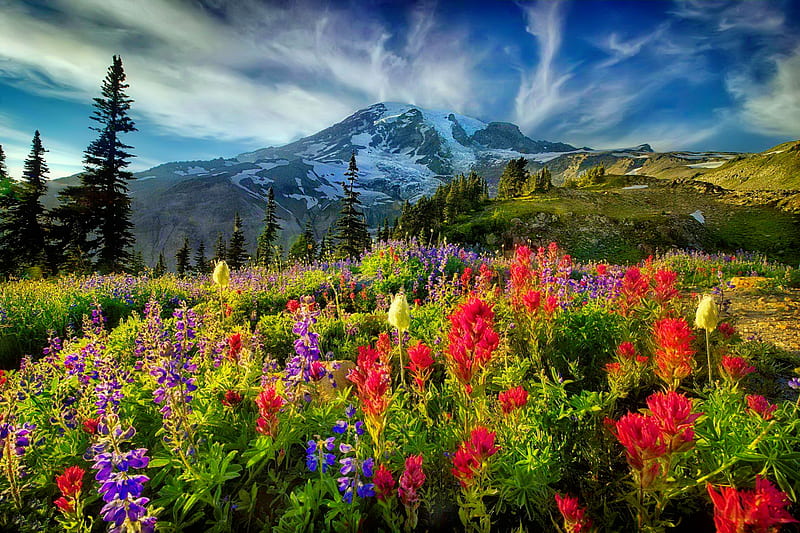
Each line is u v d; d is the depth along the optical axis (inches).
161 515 106.7
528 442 117.4
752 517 58.0
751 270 550.3
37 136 1409.9
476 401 119.1
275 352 243.6
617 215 3093.0
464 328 124.3
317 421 131.3
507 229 2871.6
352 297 367.2
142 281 500.7
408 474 89.3
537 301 175.3
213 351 206.5
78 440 131.7
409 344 205.3
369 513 105.8
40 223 1344.7
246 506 104.5
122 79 1509.6
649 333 187.9
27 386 165.3
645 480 82.9
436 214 3385.8
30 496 116.8
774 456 96.9
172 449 108.2
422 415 136.3
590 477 112.7
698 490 99.1
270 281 474.6
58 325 349.7
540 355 179.0
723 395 126.6
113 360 173.0
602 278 293.4
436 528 103.7
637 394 154.1
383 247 548.1
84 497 117.5
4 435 105.7
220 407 144.0
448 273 468.4
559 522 99.3
